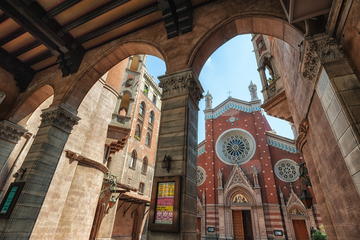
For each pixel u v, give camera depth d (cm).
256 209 2214
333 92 337
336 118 346
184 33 609
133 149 2111
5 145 836
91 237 1259
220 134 2983
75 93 775
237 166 2548
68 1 626
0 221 538
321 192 596
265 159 2502
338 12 338
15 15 612
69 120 759
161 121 501
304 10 368
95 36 754
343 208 425
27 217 568
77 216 956
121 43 734
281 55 808
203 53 588
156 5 621
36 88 891
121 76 1470
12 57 888
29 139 999
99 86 1225
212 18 584
